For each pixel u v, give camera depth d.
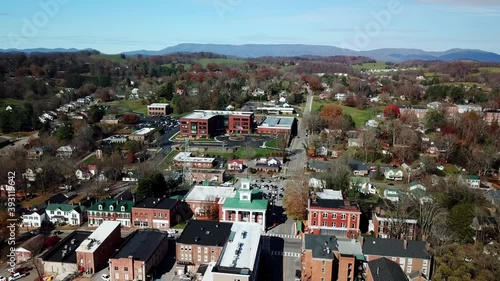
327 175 156.62
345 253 98.69
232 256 94.88
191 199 141.38
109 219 132.00
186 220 136.25
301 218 134.00
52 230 128.75
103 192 155.38
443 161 199.00
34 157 193.75
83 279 99.06
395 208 130.00
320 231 121.75
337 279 97.12
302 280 98.00
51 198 143.50
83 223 134.62
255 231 110.06
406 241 99.88
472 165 187.00
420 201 131.62
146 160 198.25
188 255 106.38
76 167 177.00
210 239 107.94
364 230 127.06
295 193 139.25
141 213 130.75
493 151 191.62
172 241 119.88
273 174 188.62
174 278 100.00
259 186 171.00
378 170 182.00
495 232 113.38
